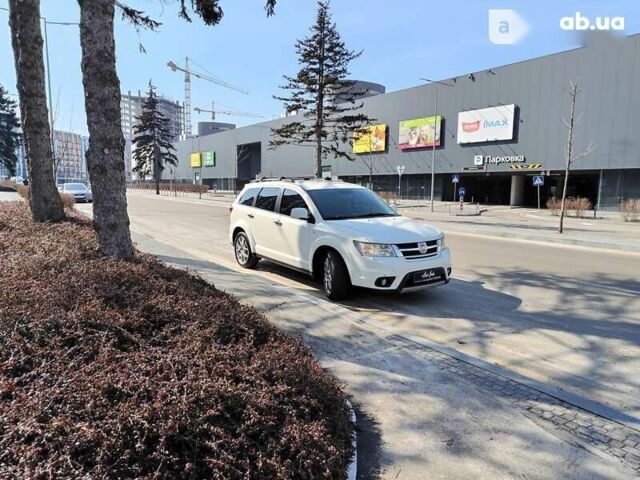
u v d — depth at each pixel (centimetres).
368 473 279
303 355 376
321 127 2577
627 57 2830
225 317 397
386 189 4606
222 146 7694
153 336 350
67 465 209
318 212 708
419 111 4159
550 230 1711
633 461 292
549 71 3219
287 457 251
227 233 1507
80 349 311
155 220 1992
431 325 563
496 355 471
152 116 6303
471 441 311
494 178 4334
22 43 944
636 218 2236
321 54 2467
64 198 1881
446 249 674
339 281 651
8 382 259
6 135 6956
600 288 759
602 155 2973
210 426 246
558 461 291
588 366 446
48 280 445
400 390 376
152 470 221
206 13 813
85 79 552
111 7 545
